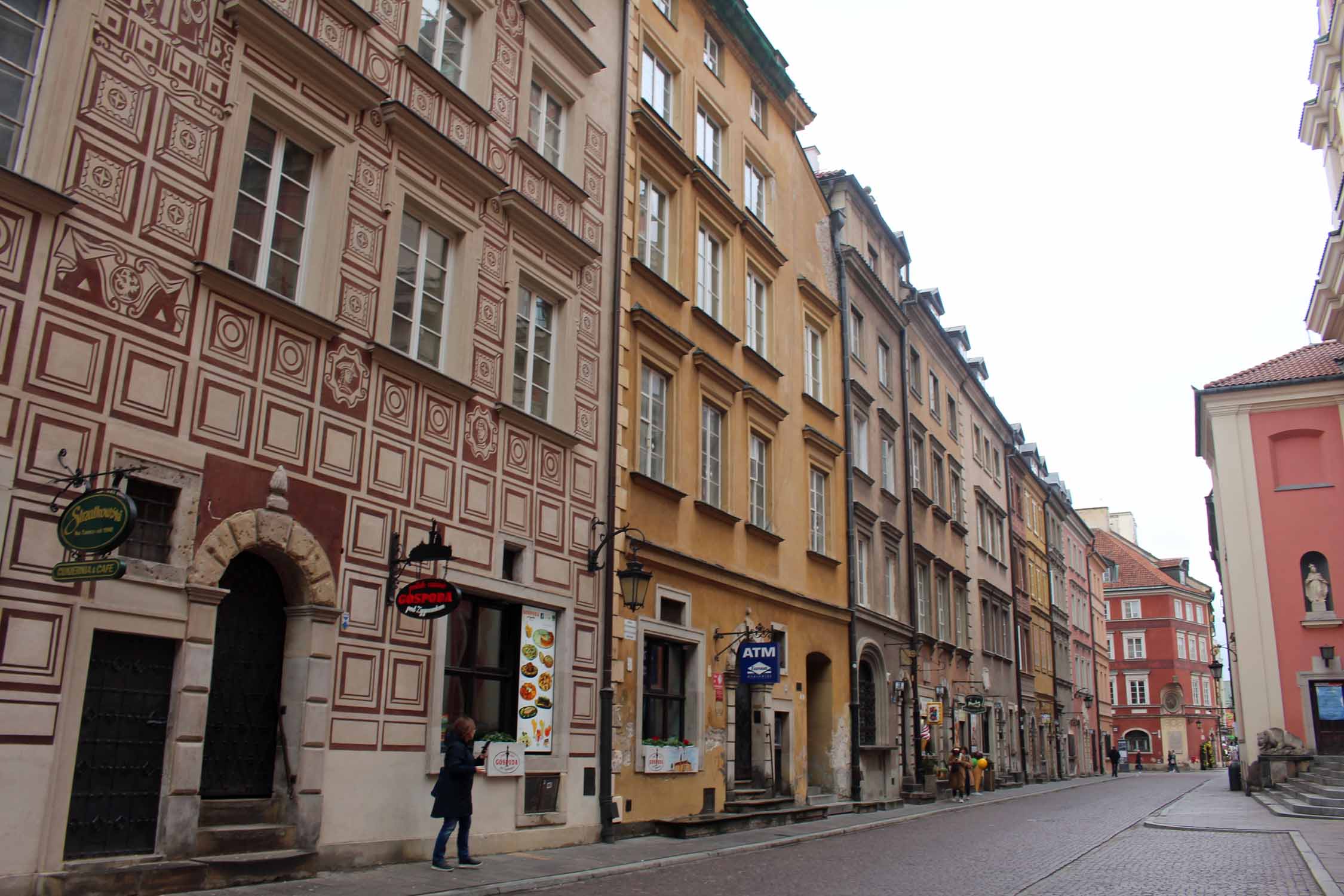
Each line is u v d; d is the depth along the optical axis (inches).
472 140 594.6
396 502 511.8
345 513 481.7
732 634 805.2
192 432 415.8
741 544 853.8
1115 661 3528.5
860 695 1069.1
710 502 822.5
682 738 745.6
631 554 686.5
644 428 743.1
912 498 1305.4
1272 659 1307.8
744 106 970.7
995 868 548.4
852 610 1052.5
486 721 567.8
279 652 460.1
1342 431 1337.4
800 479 986.7
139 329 400.5
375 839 477.7
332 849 453.1
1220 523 1448.1
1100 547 3718.0
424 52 575.8
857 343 1202.6
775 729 886.4
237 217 456.4
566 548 633.0
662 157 803.4
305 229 490.0
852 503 1082.1
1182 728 3395.7
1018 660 1798.7
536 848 574.6
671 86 855.1
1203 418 1482.5
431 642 522.6
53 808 353.1
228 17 451.5
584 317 681.0
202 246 429.1
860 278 1203.2
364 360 504.1
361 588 486.6
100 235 389.7
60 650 362.0
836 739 992.9
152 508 402.9
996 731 1622.8
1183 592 3580.2
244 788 438.3
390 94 537.6
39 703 353.4
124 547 390.9
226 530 422.9
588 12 734.5
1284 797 1048.2
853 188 1229.1
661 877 502.0
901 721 1160.8
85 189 386.0
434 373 536.4
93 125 391.5
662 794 702.5
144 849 384.5
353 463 490.0
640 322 733.3
